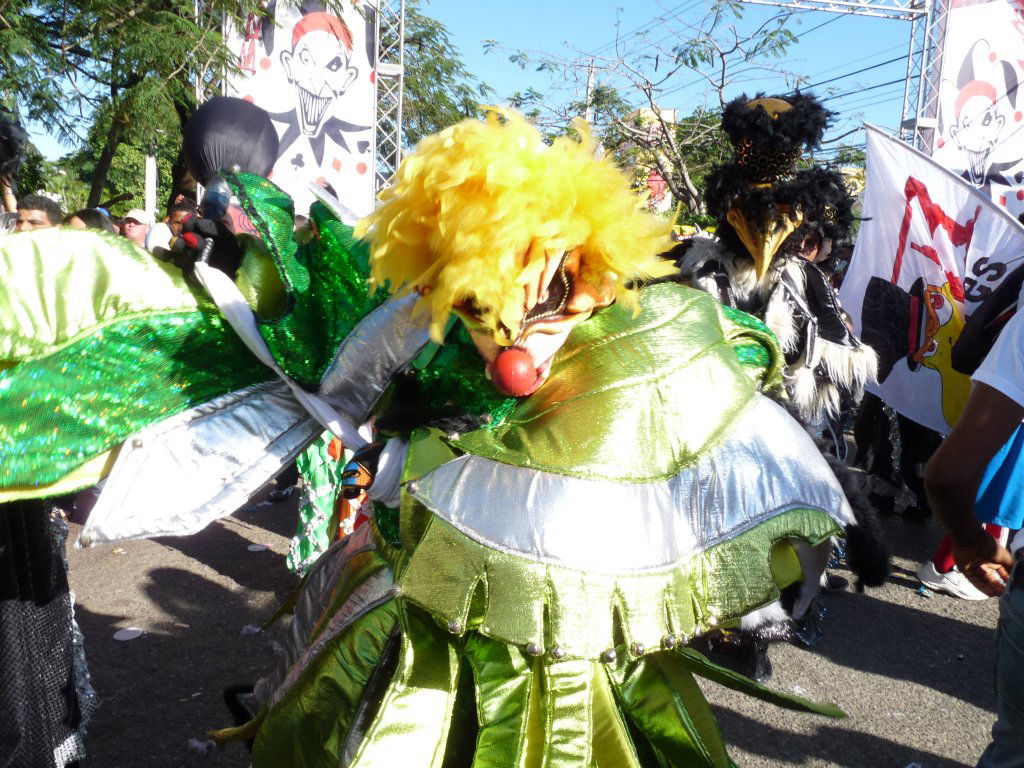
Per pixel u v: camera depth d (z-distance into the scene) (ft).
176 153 27.76
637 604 4.55
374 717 5.12
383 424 5.52
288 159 26.30
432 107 57.06
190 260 5.94
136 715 9.48
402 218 4.51
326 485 12.46
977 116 32.27
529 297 4.54
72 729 7.33
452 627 4.55
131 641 11.26
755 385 5.56
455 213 4.30
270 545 15.12
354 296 5.63
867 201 14.39
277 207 5.80
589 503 4.55
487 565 4.52
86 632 11.50
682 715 5.39
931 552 15.81
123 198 39.27
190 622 11.93
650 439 4.80
